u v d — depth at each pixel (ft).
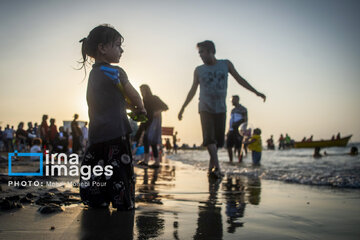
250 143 30.48
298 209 7.45
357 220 6.20
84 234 4.52
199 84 17.39
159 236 4.58
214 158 16.48
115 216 5.74
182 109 17.92
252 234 4.87
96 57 7.00
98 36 6.84
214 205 7.61
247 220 5.92
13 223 5.01
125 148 6.55
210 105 16.76
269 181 15.02
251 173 19.06
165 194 9.37
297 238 4.73
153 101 22.07
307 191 11.46
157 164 22.95
